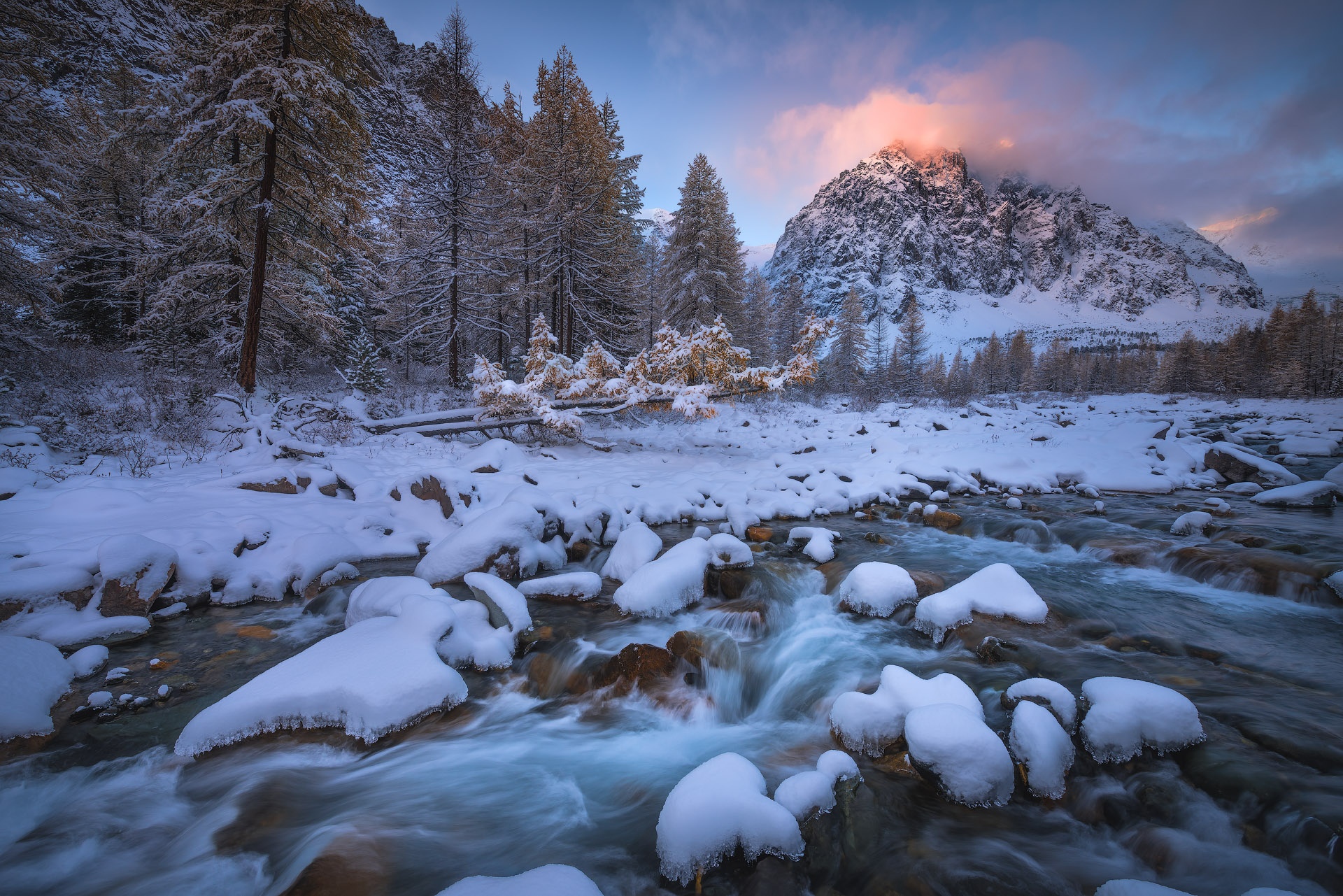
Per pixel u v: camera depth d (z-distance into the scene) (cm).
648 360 1473
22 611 486
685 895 260
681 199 2678
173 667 470
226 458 991
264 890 268
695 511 943
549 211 2128
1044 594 586
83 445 955
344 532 750
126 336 1944
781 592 627
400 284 2161
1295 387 5109
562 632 543
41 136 1316
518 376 2444
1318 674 420
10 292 1270
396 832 305
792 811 281
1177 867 265
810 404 2811
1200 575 630
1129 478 1113
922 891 252
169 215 1284
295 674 412
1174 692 344
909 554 754
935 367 9050
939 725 322
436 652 459
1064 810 300
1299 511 884
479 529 677
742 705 463
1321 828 262
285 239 1429
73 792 338
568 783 359
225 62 1230
